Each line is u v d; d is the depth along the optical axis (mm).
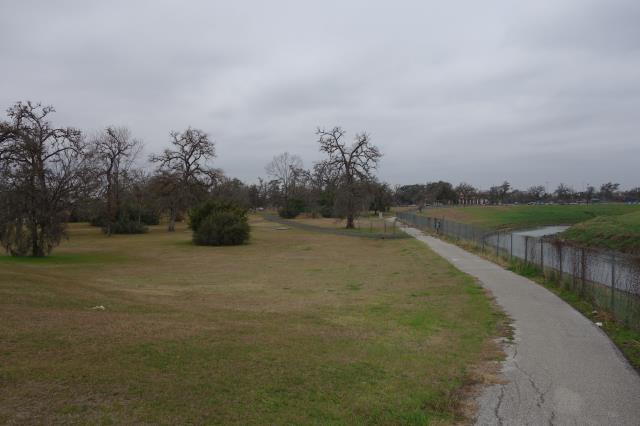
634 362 7734
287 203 105375
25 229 32594
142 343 7723
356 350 8211
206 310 12195
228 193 101062
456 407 5836
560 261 15602
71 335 7930
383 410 5594
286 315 11914
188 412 5246
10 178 30266
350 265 27797
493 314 11734
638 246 32375
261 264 29234
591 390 6457
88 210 35562
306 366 7070
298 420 5219
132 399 5496
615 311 10773
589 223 43562
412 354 8109
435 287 17109
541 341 9109
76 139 35688
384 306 13656
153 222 80500
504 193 164625
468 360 7848
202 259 32594
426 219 57469
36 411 5059
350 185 63719
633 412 5727
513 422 5430
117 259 32000
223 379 6305
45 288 12883
